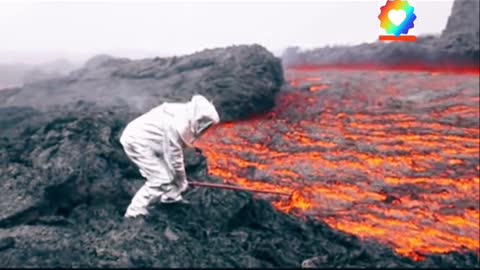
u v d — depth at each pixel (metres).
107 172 8.72
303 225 8.42
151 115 7.86
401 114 11.80
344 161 10.45
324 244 7.75
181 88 12.34
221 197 8.41
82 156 8.75
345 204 9.35
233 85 12.24
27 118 11.04
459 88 12.63
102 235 7.48
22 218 7.95
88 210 8.29
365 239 8.29
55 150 9.11
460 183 9.71
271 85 12.63
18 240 7.39
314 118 12.02
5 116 11.03
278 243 7.51
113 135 9.55
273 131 11.59
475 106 11.80
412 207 9.25
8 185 8.46
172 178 7.88
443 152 10.48
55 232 7.66
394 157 10.46
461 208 9.14
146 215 7.83
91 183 8.45
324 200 9.47
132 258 6.72
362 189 9.72
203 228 7.71
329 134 11.30
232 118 11.93
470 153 10.40
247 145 11.06
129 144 7.80
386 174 10.05
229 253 7.09
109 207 8.38
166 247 7.04
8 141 10.02
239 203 8.32
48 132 10.05
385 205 9.33
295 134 11.41
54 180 8.29
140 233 7.31
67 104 11.88
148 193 7.90
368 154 10.55
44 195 8.21
